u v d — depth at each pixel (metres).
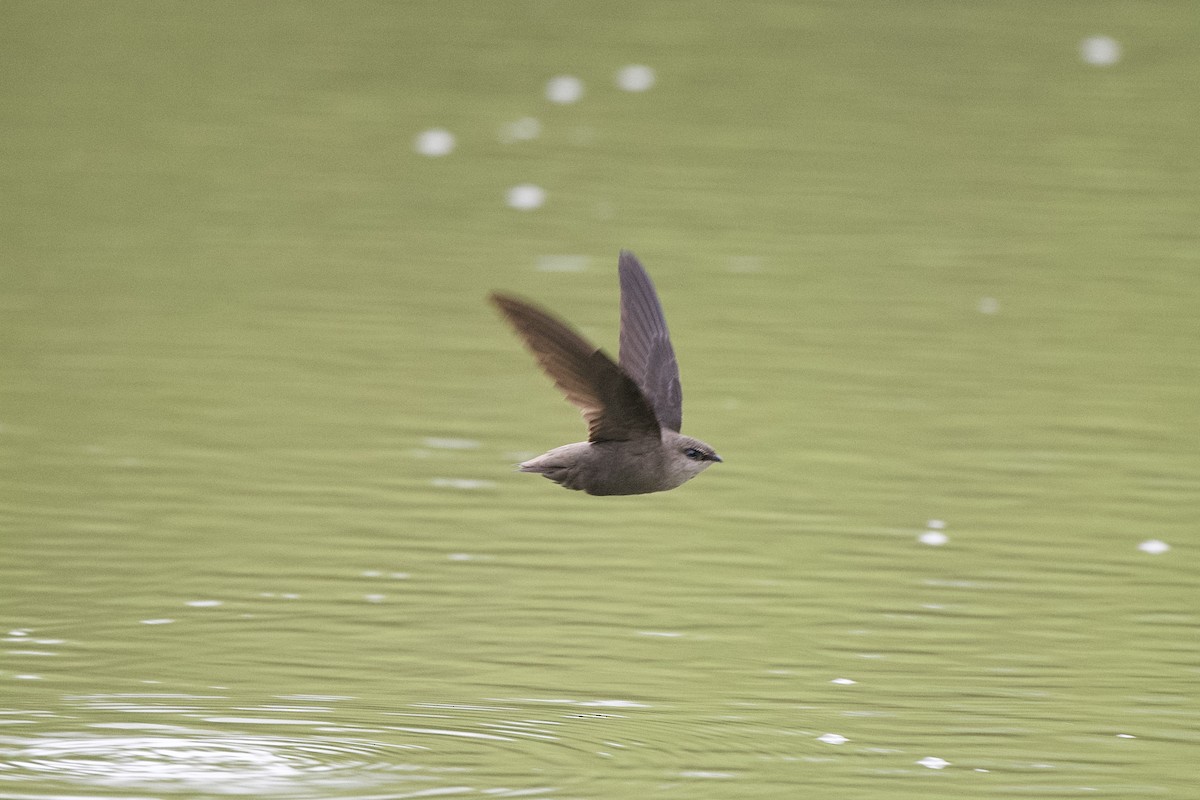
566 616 13.12
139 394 17.55
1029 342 19.52
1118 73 29.98
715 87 29.00
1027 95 28.77
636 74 29.42
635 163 25.53
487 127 27.00
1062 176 25.33
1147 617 13.21
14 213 22.92
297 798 10.11
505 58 30.23
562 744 11.02
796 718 11.48
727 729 11.27
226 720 11.23
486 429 16.95
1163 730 11.40
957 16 33.09
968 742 11.18
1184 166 25.78
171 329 19.41
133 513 14.77
